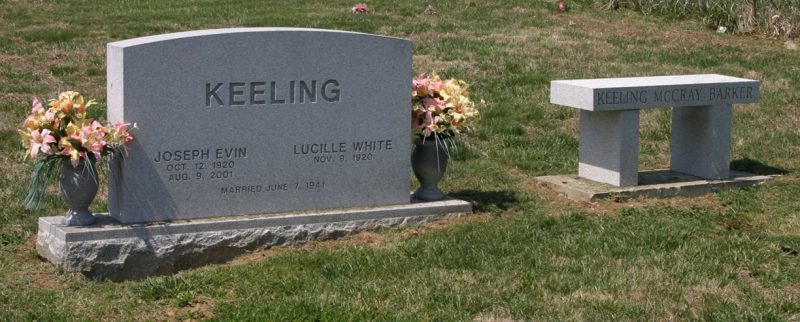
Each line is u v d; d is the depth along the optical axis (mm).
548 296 7469
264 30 8695
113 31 18359
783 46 18891
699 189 10406
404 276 7910
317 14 20328
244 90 8672
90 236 8156
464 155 11758
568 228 9117
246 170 8781
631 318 7055
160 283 7754
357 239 8945
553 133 12703
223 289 7746
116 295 7645
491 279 7777
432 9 20812
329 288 7664
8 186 10312
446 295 7406
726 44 18719
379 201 9328
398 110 9266
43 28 18656
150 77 8320
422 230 9156
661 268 8031
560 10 21281
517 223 9258
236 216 8773
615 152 10320
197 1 22078
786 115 13789
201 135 8570
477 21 20062
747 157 11812
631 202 10047
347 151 9133
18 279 7934
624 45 18188
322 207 9109
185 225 8445
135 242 8289
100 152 8148
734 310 7184
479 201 9953
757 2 20625
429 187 9664
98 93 14211
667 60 17125
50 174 8305
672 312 7148
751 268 8086
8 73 15125
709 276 7898
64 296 7602
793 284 7832
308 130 8953
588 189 10203
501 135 12562
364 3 21672
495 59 16625
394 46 9164
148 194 8461
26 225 9164
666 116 13484
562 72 15922
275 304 7285
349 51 9000
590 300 7344
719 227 9367
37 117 8242
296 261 8289
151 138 8398
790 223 9547
